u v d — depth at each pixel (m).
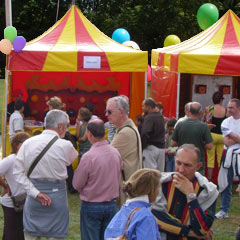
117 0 26.19
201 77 9.78
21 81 10.00
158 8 23.14
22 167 4.19
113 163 4.39
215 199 3.25
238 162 6.37
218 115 8.26
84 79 10.24
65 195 4.27
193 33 23.47
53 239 4.19
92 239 4.32
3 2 27.11
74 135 8.53
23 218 4.27
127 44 10.38
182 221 3.25
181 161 3.22
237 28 8.71
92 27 9.20
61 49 8.07
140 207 2.96
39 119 10.09
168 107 9.48
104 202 4.33
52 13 28.14
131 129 4.79
